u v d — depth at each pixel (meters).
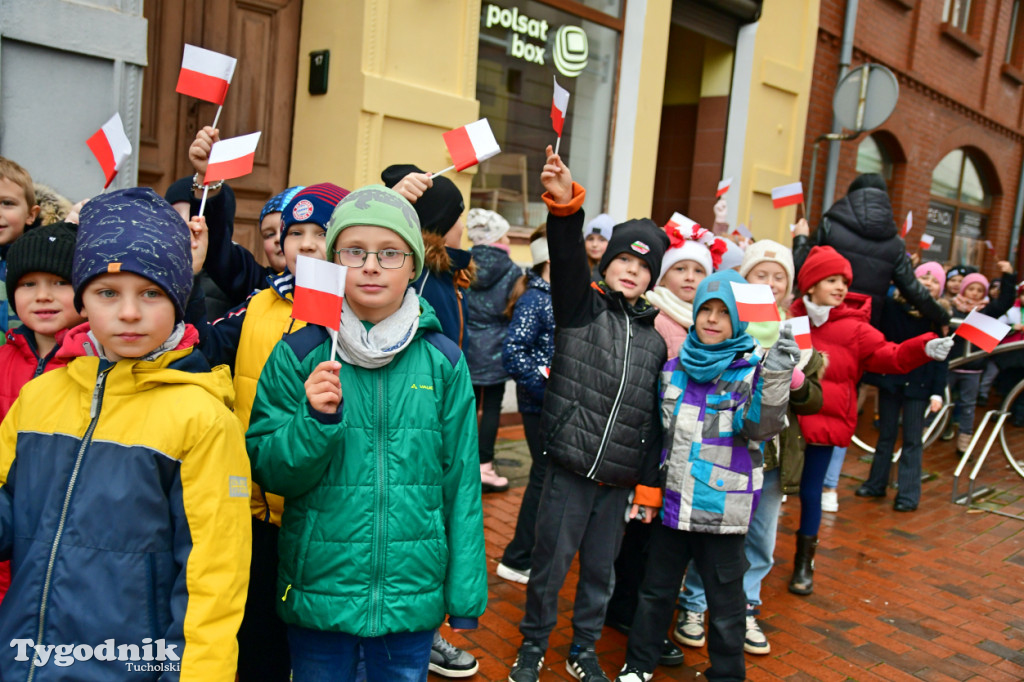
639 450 2.72
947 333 5.23
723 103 7.80
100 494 1.54
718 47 7.77
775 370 2.47
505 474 5.08
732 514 2.63
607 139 6.83
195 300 2.04
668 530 2.76
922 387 5.14
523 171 6.22
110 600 1.52
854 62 8.95
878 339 3.60
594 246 4.13
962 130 11.40
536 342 3.77
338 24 4.79
